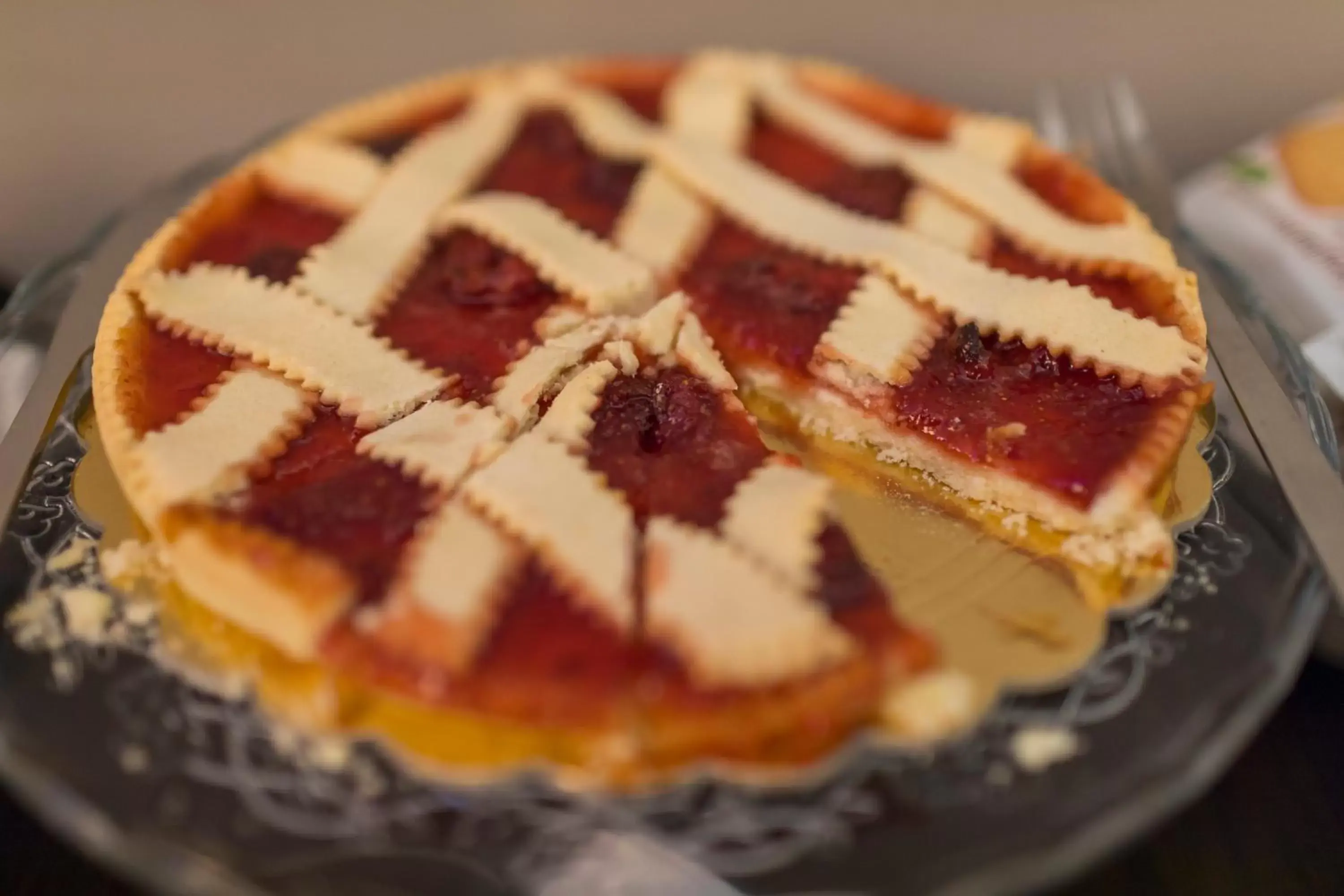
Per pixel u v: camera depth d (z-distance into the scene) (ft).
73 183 1.98
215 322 1.60
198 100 2.02
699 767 1.35
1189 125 2.05
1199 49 2.04
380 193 1.74
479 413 1.54
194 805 1.33
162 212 1.76
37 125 1.99
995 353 1.62
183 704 1.38
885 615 1.41
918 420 1.59
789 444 1.66
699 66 1.91
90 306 1.65
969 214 1.73
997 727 1.37
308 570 1.41
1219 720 1.37
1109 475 1.52
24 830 1.43
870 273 1.68
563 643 1.38
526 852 1.31
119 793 1.33
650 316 1.64
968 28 2.06
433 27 2.06
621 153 1.81
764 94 1.86
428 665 1.37
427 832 1.32
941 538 1.54
